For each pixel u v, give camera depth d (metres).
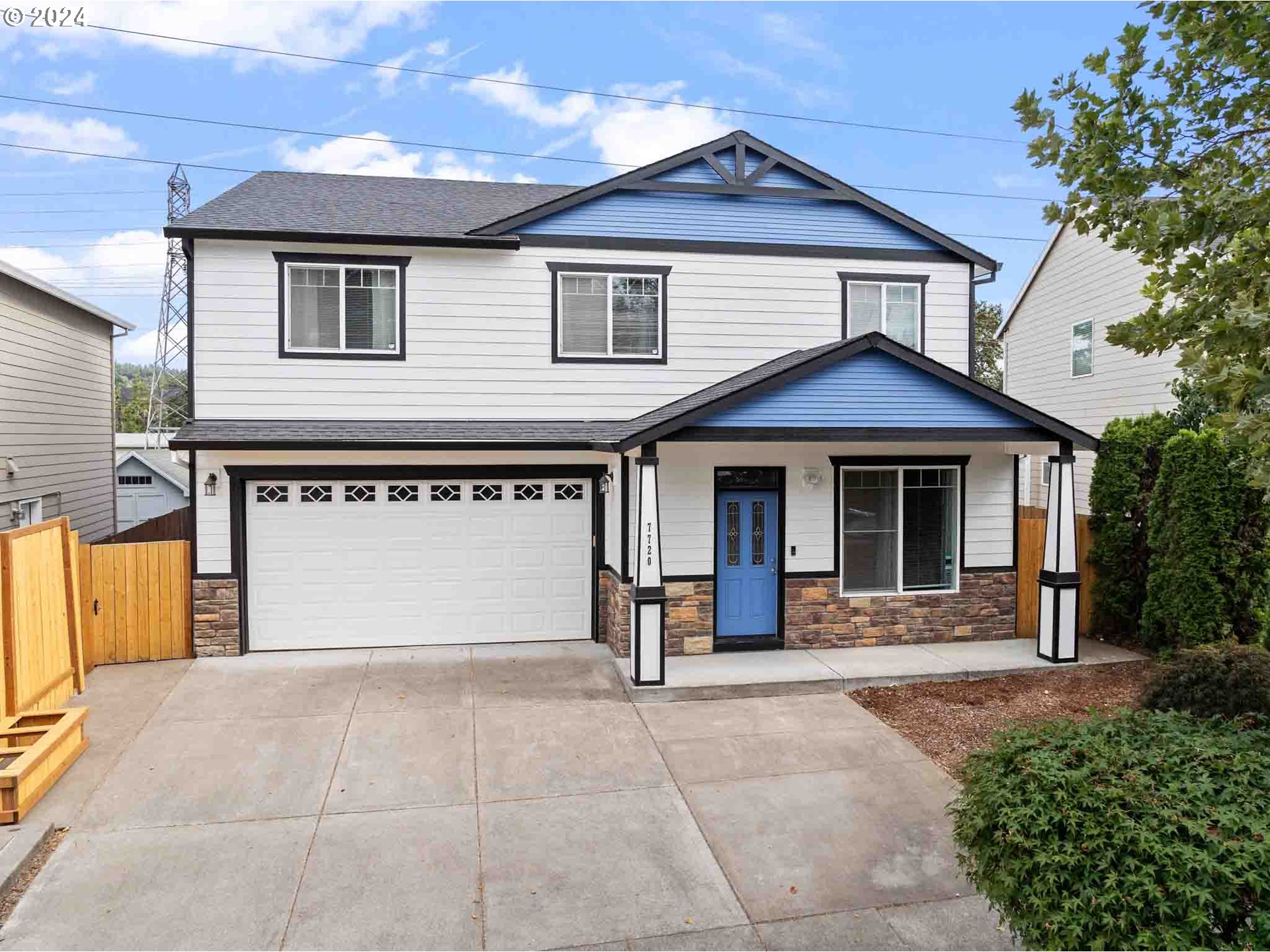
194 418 9.77
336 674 9.01
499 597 10.37
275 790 6.13
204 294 9.74
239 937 4.35
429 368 10.26
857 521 10.29
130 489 22.62
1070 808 3.48
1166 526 9.57
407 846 5.34
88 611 9.27
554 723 7.61
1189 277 3.44
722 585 10.05
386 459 9.99
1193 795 3.45
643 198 10.77
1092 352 16.89
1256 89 3.57
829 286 11.16
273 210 10.79
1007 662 9.47
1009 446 10.27
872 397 8.90
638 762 6.71
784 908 4.66
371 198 11.84
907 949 4.29
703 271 10.89
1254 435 3.12
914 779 6.39
